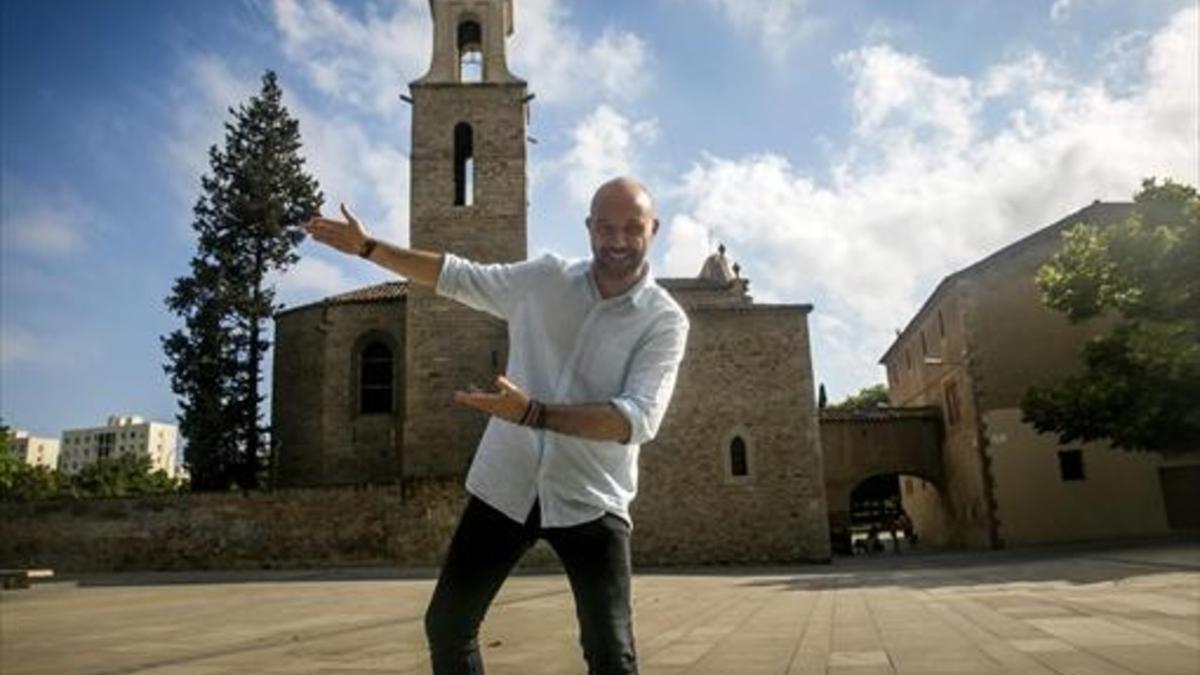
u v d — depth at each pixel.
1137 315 26.81
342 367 33.91
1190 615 9.88
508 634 10.49
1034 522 32.12
